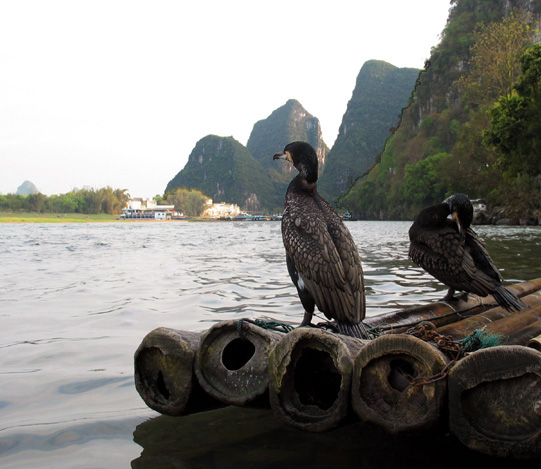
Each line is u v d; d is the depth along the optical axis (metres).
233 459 2.34
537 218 45.81
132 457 2.37
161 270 10.80
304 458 2.34
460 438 1.87
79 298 7.02
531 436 1.74
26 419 2.85
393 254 14.79
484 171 60.84
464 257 4.13
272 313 5.76
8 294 7.41
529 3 99.69
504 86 65.38
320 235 3.20
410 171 89.25
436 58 119.38
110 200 192.50
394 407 2.00
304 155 3.47
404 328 3.50
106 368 3.79
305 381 2.33
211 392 2.32
